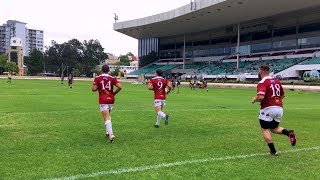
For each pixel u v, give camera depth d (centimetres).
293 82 4534
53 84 4703
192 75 6881
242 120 1261
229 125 1133
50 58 11631
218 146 796
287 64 5541
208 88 4822
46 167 600
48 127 1027
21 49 13212
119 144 802
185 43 8619
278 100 709
